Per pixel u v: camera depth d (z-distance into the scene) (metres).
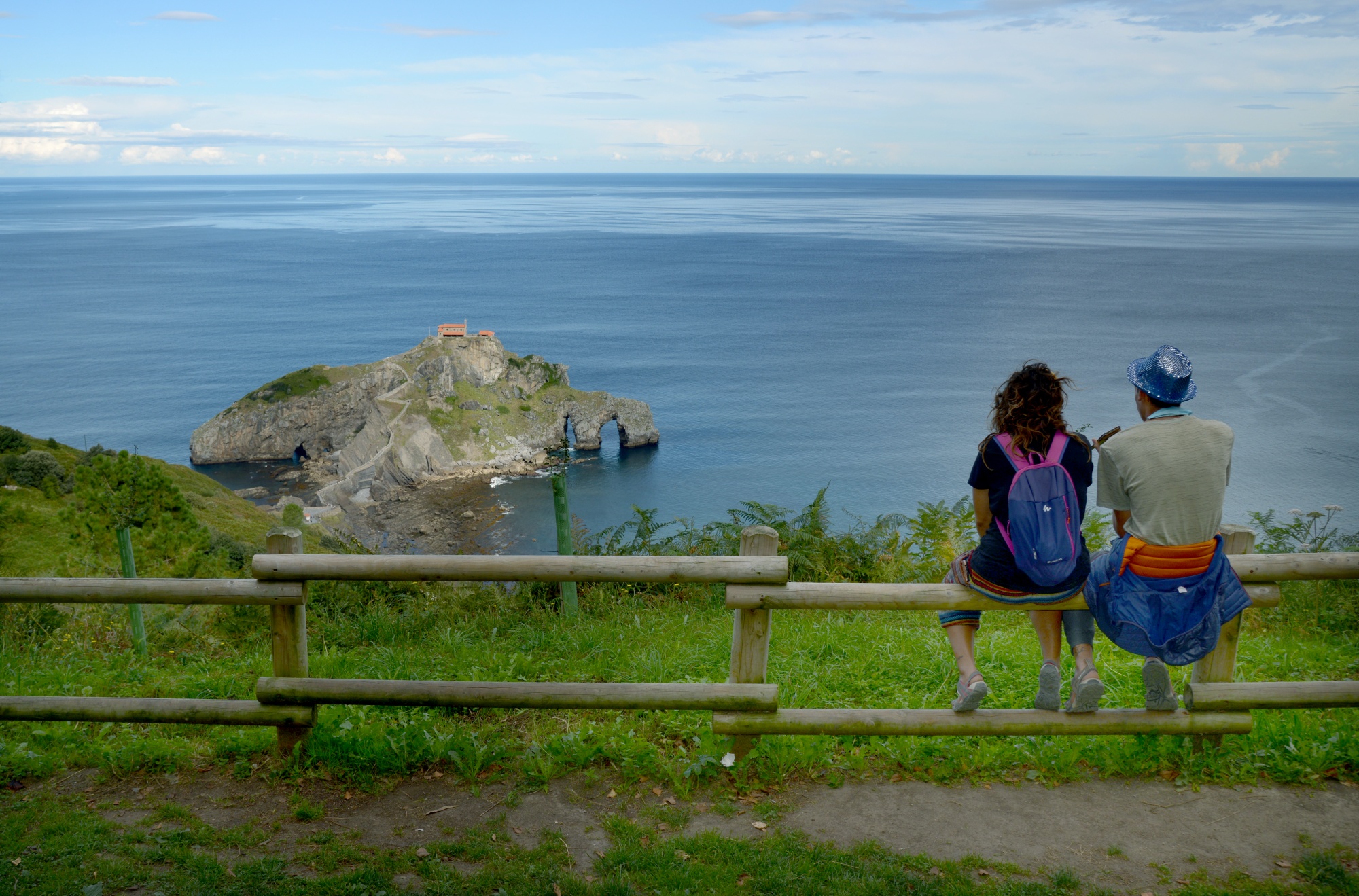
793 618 7.80
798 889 3.62
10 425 122.88
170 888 3.66
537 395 111.31
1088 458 4.03
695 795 4.42
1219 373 131.12
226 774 4.68
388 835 4.11
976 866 3.80
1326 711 5.07
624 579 4.44
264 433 109.31
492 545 83.75
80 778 4.63
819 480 97.62
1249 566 4.38
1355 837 3.99
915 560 11.02
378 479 99.81
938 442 110.88
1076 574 4.10
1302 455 91.88
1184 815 4.18
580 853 3.94
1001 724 4.51
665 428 120.56
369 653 7.17
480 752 4.65
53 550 30.67
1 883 3.66
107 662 6.77
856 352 168.12
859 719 4.55
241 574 16.16
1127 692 5.46
